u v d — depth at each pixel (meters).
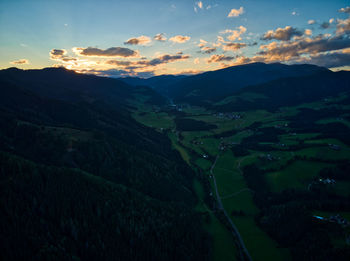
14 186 98.75
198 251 108.31
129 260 92.50
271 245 120.88
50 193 103.00
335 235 107.69
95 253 88.31
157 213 122.50
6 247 78.06
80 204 104.06
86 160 155.62
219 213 150.25
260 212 150.25
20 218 89.12
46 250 80.94
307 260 101.56
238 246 119.62
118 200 116.81
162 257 98.44
